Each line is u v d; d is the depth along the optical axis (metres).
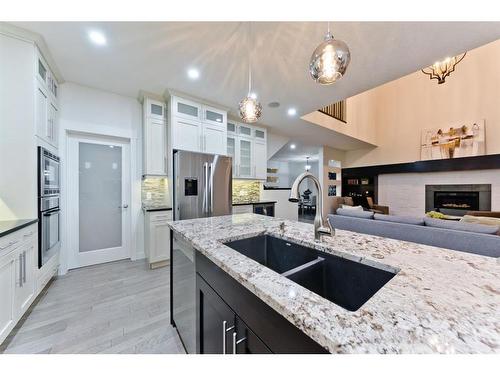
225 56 2.23
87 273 2.78
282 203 5.23
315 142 6.47
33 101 2.01
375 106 7.01
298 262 1.23
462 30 1.83
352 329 0.46
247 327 0.76
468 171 5.48
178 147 3.14
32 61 2.00
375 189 7.09
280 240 1.36
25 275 1.78
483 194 5.26
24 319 1.83
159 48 2.12
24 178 1.97
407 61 2.30
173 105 3.09
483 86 5.28
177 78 2.70
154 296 2.22
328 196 7.15
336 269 1.03
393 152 6.75
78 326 1.75
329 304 0.56
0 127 1.90
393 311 0.52
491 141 5.14
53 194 2.41
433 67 3.77
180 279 1.52
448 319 0.49
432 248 1.05
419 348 0.41
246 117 1.99
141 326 1.75
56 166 2.55
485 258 0.90
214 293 1.00
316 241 1.17
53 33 1.93
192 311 1.27
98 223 3.12
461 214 5.54
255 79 2.71
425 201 6.12
